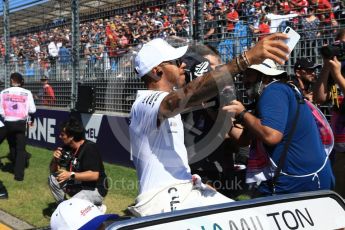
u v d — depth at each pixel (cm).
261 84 268
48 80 985
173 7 686
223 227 144
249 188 308
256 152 263
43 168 769
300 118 249
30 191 623
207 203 208
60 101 941
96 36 887
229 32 568
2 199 585
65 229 179
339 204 174
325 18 525
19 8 1095
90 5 938
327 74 384
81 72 848
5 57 1145
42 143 990
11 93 702
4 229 481
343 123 390
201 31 568
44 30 1100
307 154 249
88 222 175
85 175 461
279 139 238
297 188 249
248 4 632
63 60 927
